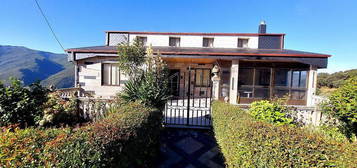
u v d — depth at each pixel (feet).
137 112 7.75
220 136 8.32
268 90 24.22
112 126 5.41
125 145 5.05
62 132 5.05
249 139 4.94
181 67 30.58
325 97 17.97
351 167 3.57
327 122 11.85
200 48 30.42
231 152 6.13
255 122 6.08
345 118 10.27
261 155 4.48
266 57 21.22
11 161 3.34
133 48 15.88
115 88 24.53
